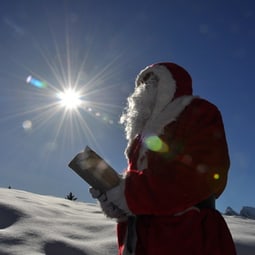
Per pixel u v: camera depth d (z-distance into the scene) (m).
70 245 3.07
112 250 3.06
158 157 1.38
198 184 1.32
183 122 1.42
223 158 1.40
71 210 4.83
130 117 1.68
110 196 1.35
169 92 1.56
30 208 4.11
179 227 1.35
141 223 1.42
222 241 1.40
